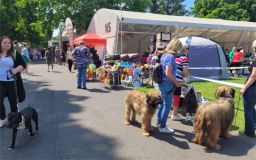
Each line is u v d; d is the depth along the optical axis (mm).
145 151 5648
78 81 13008
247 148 5809
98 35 26469
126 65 14812
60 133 6676
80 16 37375
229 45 30234
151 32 25016
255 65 6031
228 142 6113
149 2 42812
